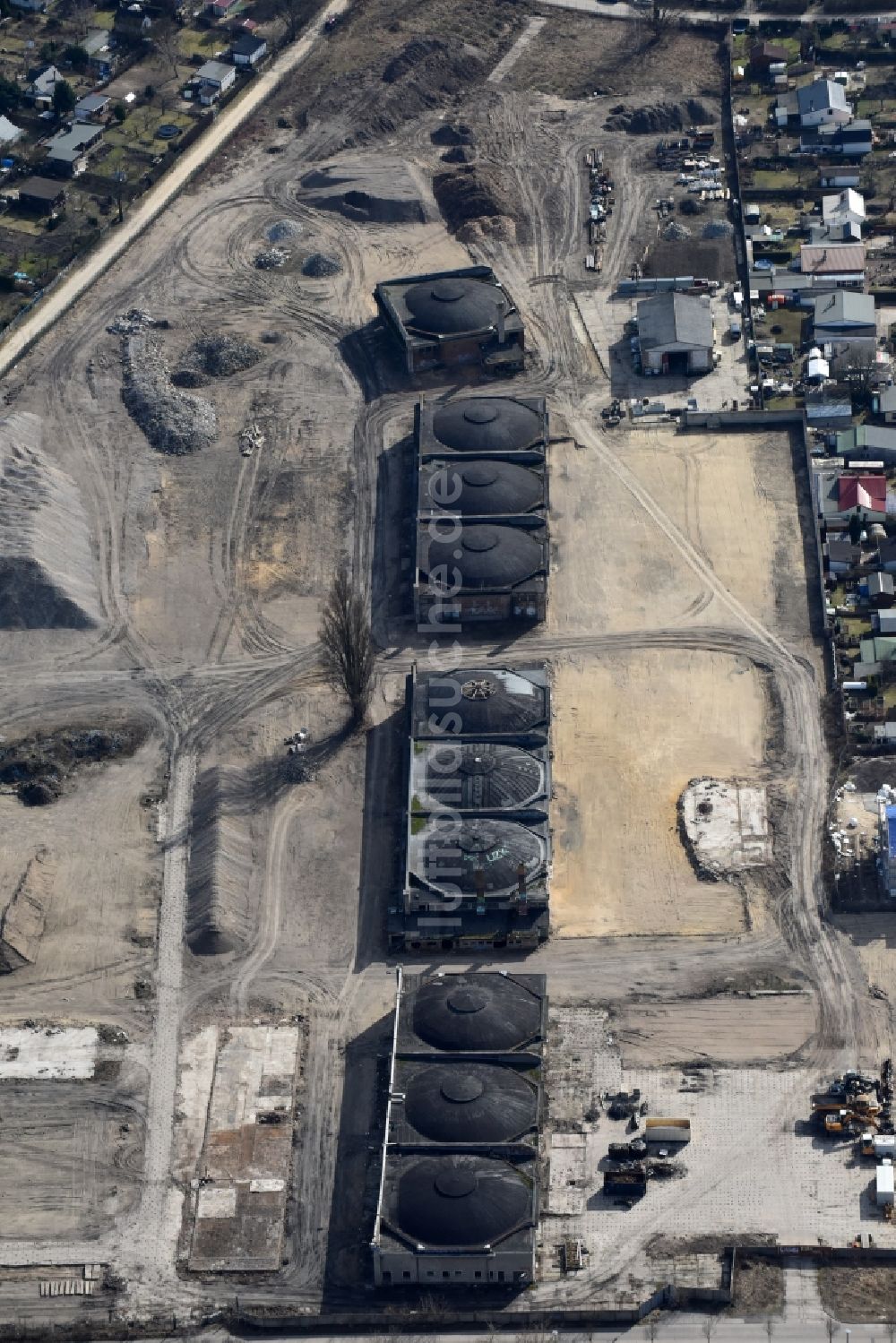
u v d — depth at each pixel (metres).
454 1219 162.75
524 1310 161.75
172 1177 173.25
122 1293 165.62
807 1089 177.12
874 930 190.88
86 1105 179.00
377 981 188.88
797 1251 164.62
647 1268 164.75
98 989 189.25
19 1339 162.75
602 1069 179.50
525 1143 168.38
